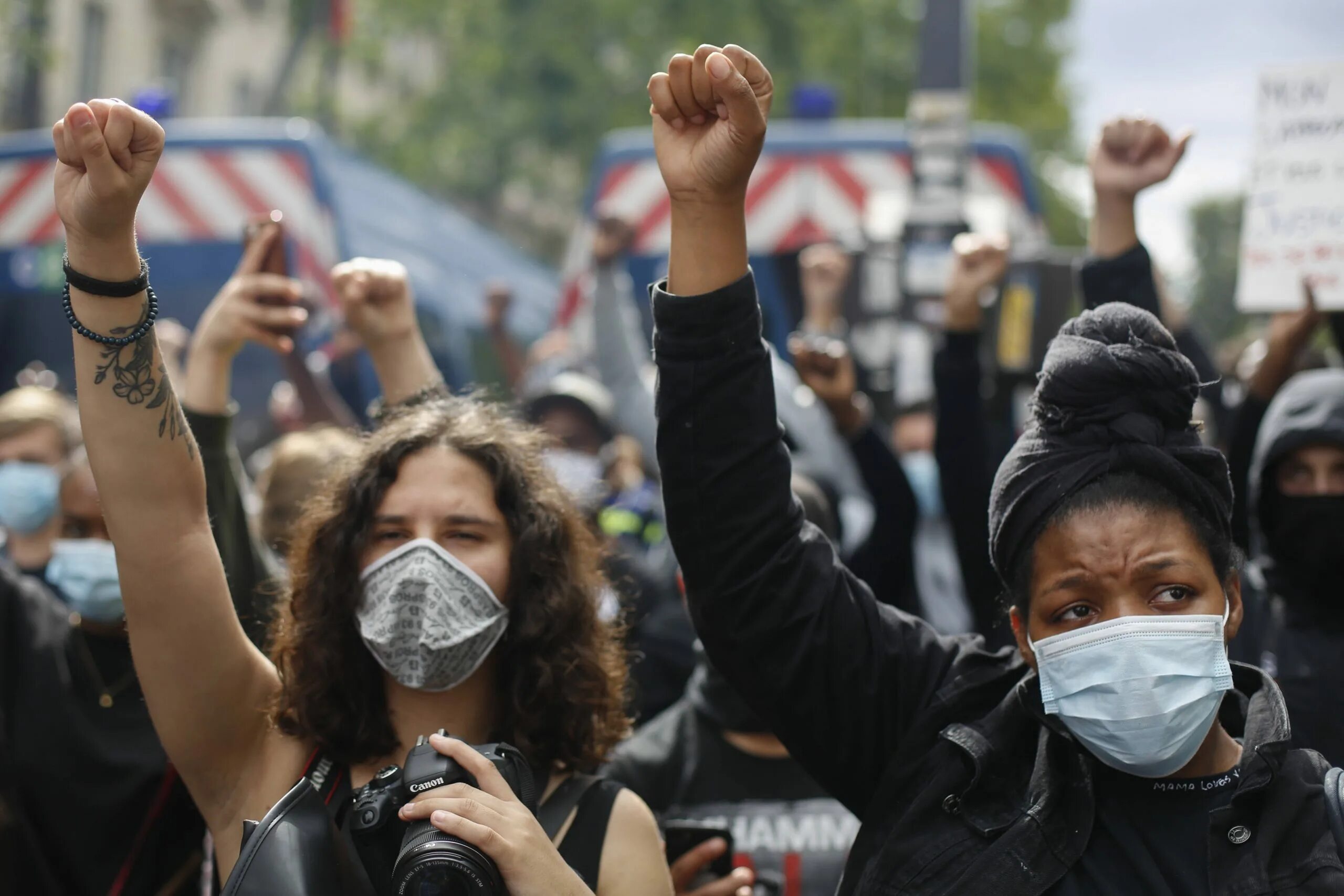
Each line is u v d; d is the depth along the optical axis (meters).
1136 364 1.96
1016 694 2.06
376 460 2.41
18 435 4.11
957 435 3.43
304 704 2.31
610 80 22.55
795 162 7.04
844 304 5.07
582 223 7.23
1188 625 1.90
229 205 7.32
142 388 2.15
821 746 2.19
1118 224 2.90
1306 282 3.50
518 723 2.38
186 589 2.20
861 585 2.25
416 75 25.92
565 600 2.41
